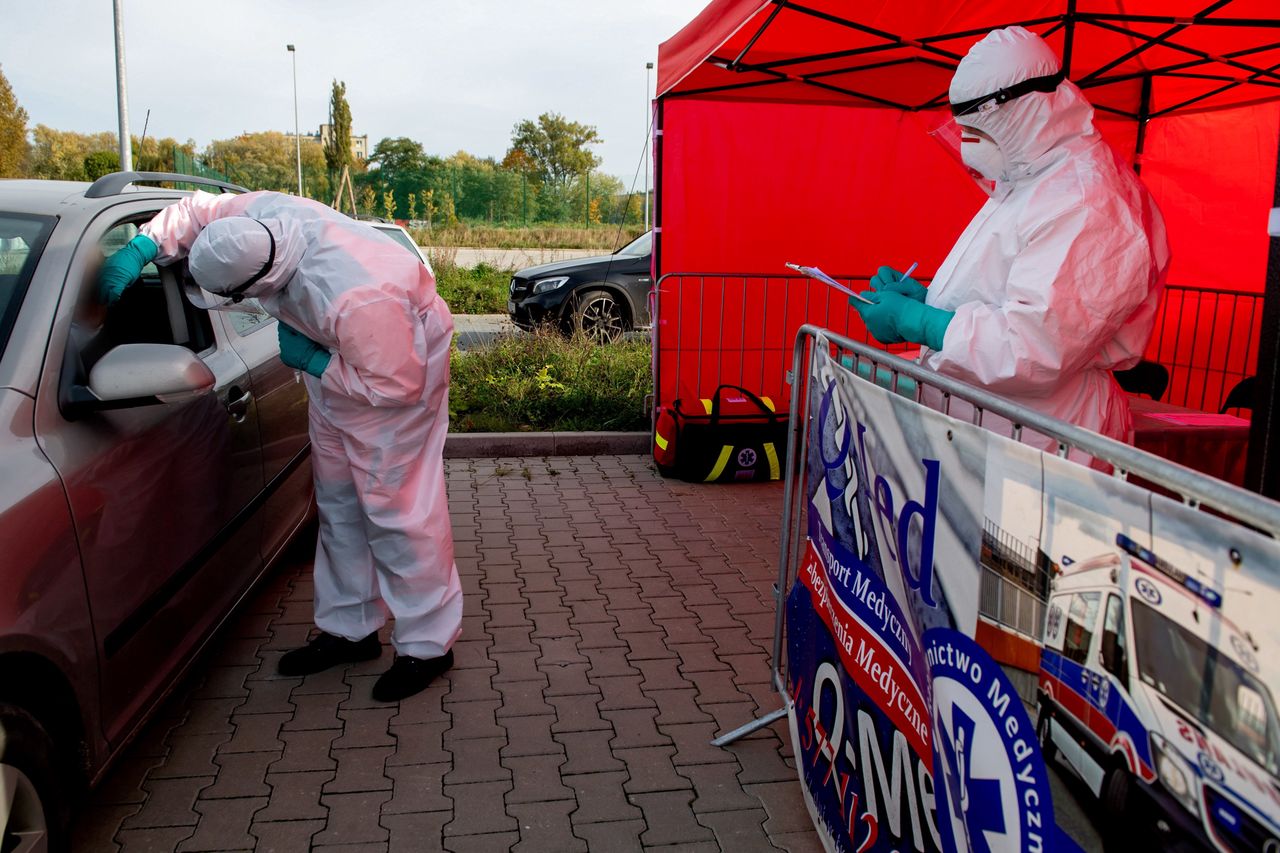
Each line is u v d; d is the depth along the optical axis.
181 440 2.95
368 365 2.92
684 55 4.95
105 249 2.98
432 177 35.25
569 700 3.42
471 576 4.59
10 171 39.56
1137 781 1.31
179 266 3.45
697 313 6.50
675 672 3.65
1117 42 5.02
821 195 6.49
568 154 65.75
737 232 6.45
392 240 3.20
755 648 3.86
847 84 5.86
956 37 4.72
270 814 2.74
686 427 6.13
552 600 4.31
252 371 3.66
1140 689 1.30
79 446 2.43
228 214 3.15
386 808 2.78
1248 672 1.10
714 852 2.62
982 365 2.39
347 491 3.38
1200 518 1.17
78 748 2.32
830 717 2.59
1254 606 1.09
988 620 1.69
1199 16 4.18
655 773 2.99
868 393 2.26
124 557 2.54
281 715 3.29
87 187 3.40
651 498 5.89
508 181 35.44
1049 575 1.50
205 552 3.09
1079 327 2.31
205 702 3.37
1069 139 2.48
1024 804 1.59
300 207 3.12
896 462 2.08
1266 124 5.52
